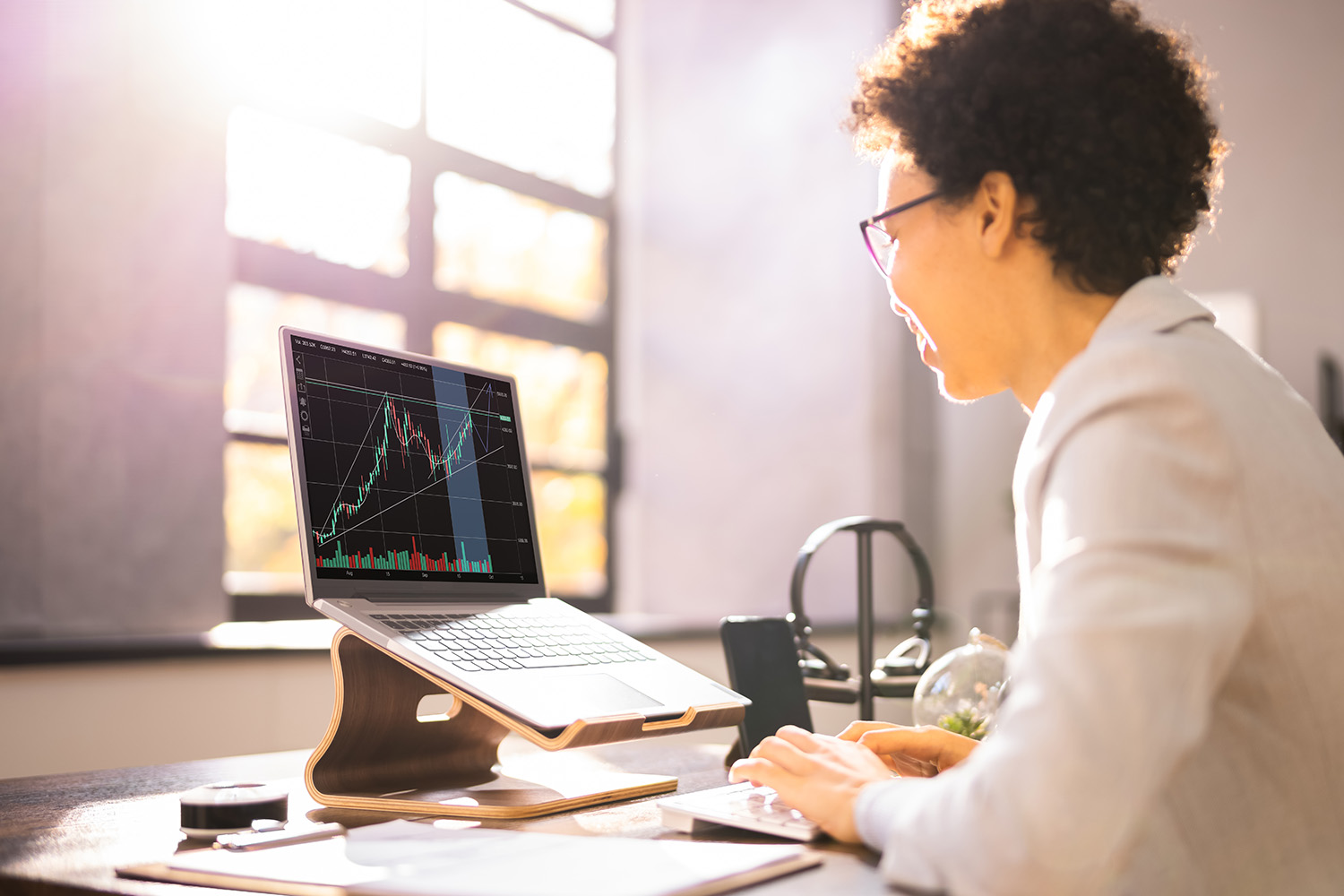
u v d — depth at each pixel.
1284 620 0.64
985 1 0.84
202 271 2.37
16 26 2.09
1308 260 4.41
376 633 0.90
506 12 3.84
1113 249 0.77
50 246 2.12
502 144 3.83
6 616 2.04
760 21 4.31
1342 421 4.24
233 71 2.48
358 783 0.98
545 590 1.19
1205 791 0.67
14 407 2.06
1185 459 0.62
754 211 4.30
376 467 1.03
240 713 2.23
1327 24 4.45
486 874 0.66
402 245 3.46
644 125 4.34
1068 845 0.54
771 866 0.67
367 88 3.36
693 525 4.22
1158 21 0.85
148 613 2.25
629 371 4.27
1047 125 0.77
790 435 4.25
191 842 0.81
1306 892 0.66
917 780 0.73
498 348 3.78
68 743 1.97
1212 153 0.85
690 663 3.49
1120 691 0.55
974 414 4.68
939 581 4.67
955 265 0.82
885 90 0.86
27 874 0.71
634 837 0.81
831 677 1.41
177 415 2.31
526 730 0.84
